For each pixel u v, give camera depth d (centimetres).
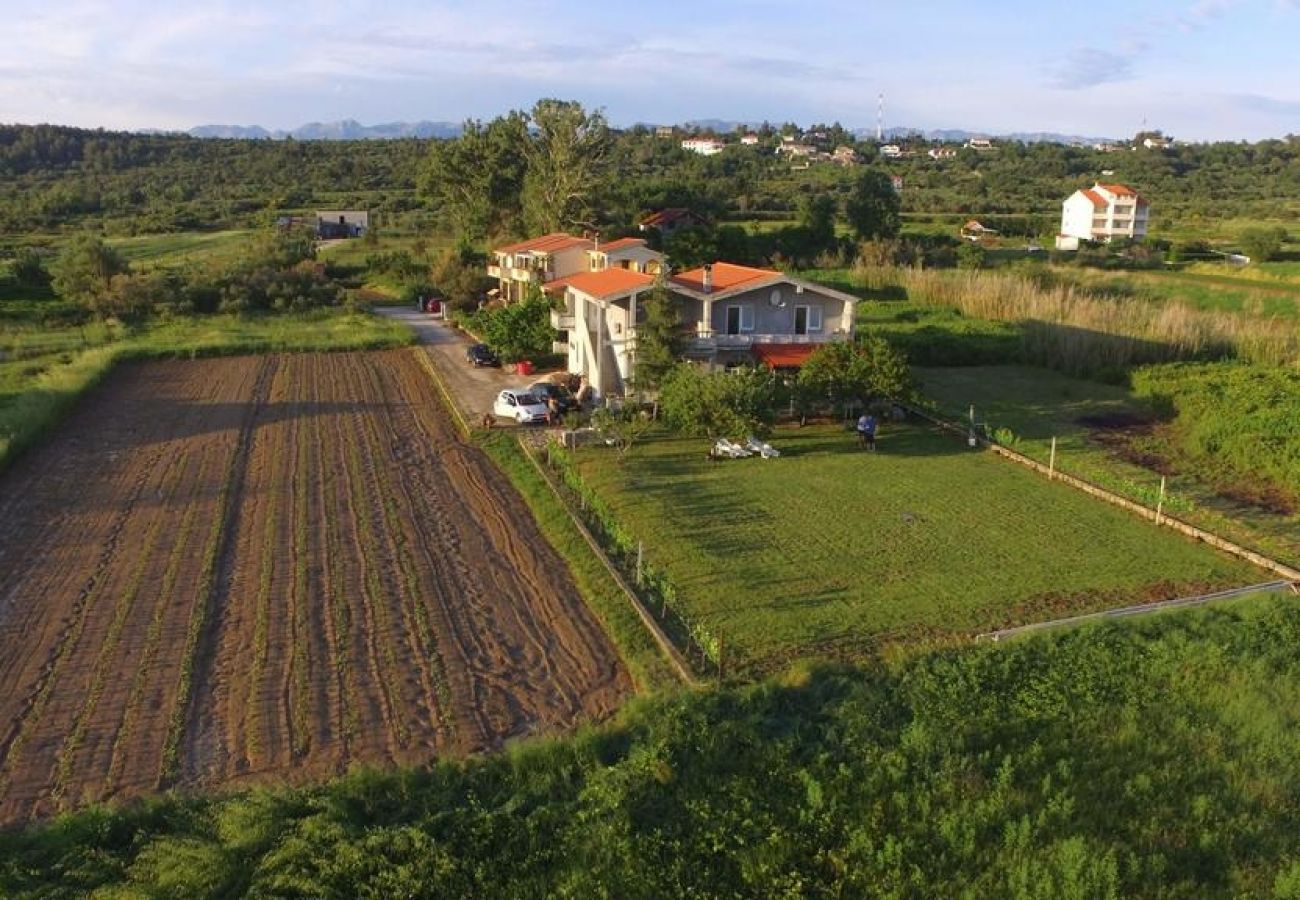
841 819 1418
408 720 1764
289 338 5553
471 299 6850
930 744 1578
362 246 9975
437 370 4791
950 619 2134
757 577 2352
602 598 2223
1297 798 1459
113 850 1378
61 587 2300
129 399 4219
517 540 2620
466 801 1505
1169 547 2567
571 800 1487
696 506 2855
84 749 1675
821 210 9325
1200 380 4238
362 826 1431
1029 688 1766
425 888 1292
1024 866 1304
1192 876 1298
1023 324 5728
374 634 2081
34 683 1881
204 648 2022
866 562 2448
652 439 3575
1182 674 1803
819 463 3294
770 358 3900
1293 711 1669
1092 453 3444
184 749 1680
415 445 3525
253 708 1802
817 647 2002
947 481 3112
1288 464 3070
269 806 1452
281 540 2605
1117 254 9919
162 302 6438
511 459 3312
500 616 2170
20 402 3806
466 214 9306
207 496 2945
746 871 1317
